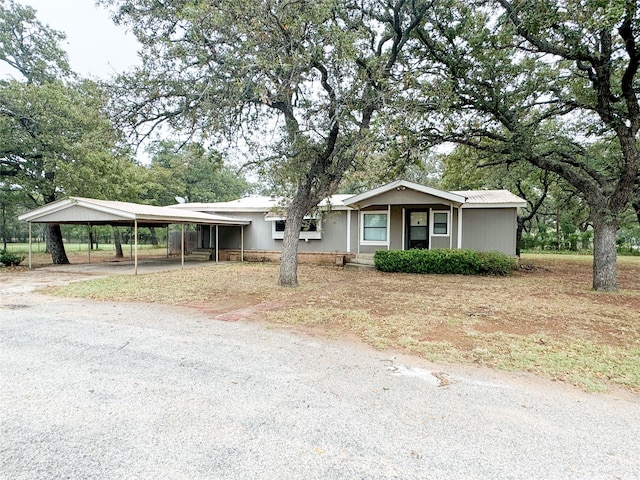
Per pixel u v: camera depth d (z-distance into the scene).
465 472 2.06
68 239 35.44
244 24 5.63
